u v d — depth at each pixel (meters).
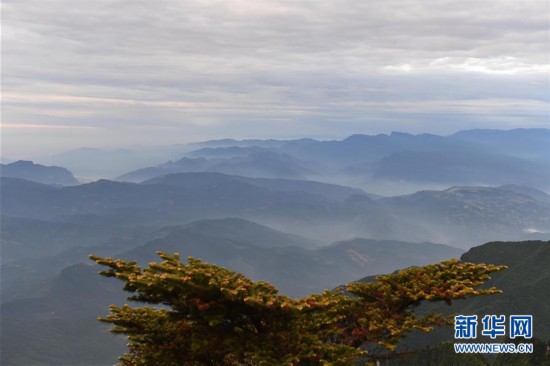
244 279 15.96
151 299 16.45
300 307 15.12
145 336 17.50
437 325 17.05
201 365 17.45
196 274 15.23
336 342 17.38
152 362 17.30
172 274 15.10
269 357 15.07
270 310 15.56
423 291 16.86
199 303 15.45
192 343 16.53
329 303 15.64
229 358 17.58
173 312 16.47
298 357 15.18
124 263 16.17
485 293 16.33
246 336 16.44
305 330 16.47
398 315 17.41
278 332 16.16
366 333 17.02
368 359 17.27
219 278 15.55
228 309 16.19
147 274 15.59
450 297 16.58
